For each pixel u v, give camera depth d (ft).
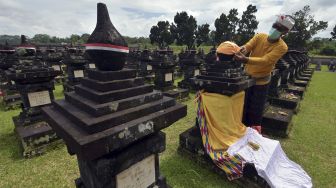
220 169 10.10
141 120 5.04
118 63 5.44
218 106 10.50
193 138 11.71
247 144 10.56
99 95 4.79
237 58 10.69
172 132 15.20
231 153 9.75
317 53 125.80
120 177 5.43
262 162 9.16
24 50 13.57
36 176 10.12
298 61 28.86
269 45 11.96
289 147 12.89
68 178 9.98
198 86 11.24
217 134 10.68
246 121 13.84
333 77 45.73
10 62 23.73
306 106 21.74
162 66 23.70
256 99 13.07
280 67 18.29
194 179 9.84
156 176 6.81
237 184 9.48
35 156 11.89
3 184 9.57
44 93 13.85
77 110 5.09
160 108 5.79
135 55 44.42
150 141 5.89
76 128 4.52
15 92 23.49
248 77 11.85
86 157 3.93
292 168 9.88
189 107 21.24
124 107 5.11
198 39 128.88
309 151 12.37
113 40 5.07
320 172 10.31
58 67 33.91
